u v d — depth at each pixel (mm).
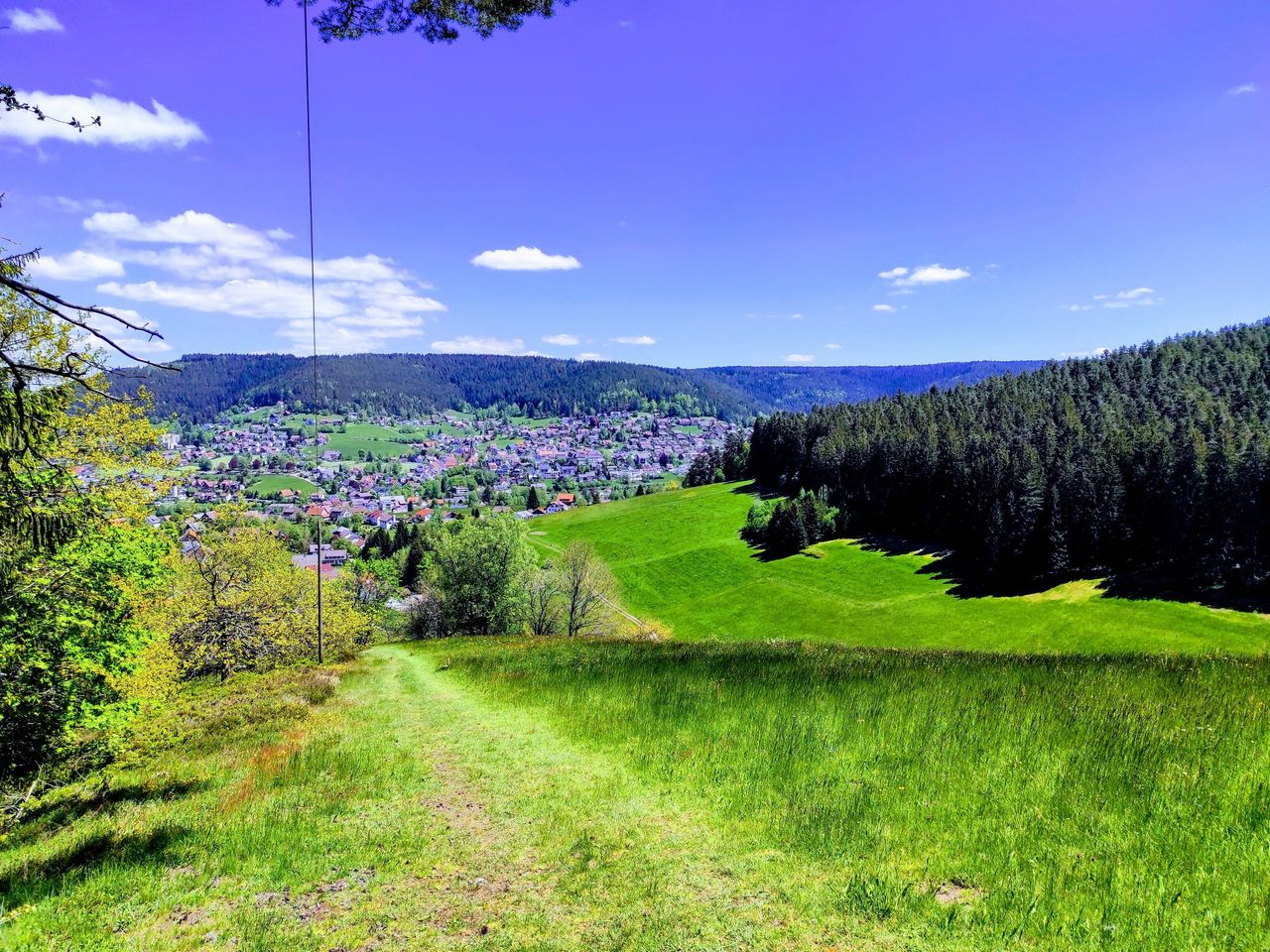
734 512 132375
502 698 17703
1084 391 145250
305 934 6629
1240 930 5078
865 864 6875
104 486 14773
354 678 25719
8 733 11711
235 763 13227
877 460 117125
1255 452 69188
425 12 7051
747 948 5812
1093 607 64438
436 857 8273
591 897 6934
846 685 13641
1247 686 10945
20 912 7117
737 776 9703
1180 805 6996
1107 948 5105
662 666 18516
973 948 5359
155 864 8242
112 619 13648
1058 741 9109
